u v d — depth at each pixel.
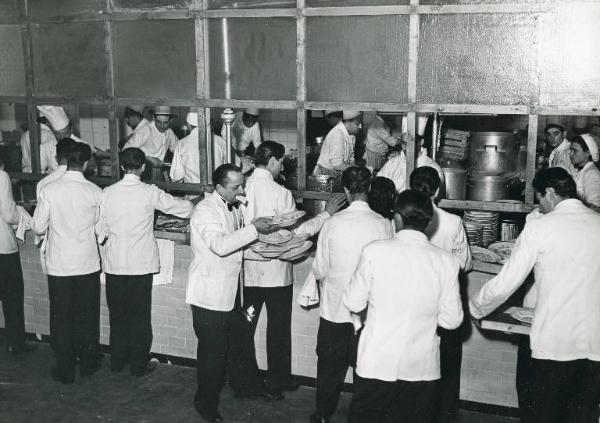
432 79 4.44
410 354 3.14
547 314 3.37
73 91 5.45
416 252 3.14
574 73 4.17
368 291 3.20
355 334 4.06
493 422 4.37
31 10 5.44
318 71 4.72
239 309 4.35
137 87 5.25
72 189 4.79
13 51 5.59
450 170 4.53
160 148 6.55
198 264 4.14
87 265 4.89
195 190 5.17
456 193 4.55
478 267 4.18
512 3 4.18
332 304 3.98
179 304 5.19
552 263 3.33
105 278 4.96
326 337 4.05
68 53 5.40
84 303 4.95
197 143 5.75
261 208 4.48
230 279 4.15
